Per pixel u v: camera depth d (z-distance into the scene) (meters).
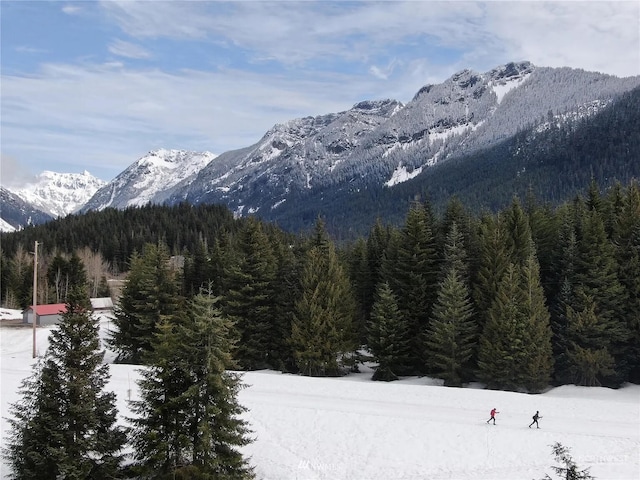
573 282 52.06
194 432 22.77
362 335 59.50
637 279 49.66
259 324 55.31
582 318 48.31
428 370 53.66
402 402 37.75
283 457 29.48
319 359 51.97
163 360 22.72
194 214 185.50
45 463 21.31
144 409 23.09
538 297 48.66
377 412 34.72
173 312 57.31
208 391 22.70
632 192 60.41
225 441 22.75
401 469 28.52
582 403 37.97
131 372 44.66
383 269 59.03
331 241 62.91
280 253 65.44
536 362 46.12
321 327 51.78
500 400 38.53
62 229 168.25
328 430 32.19
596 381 48.62
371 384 43.12
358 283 66.06
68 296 22.64
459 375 50.06
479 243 58.75
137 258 65.62
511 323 46.97
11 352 64.44
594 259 50.69
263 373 52.53
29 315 81.38
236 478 22.75
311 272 55.06
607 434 31.30
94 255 138.00
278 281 58.94
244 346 53.72
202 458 22.66
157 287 57.72
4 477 25.02
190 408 22.73
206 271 70.06
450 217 62.28
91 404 21.73
